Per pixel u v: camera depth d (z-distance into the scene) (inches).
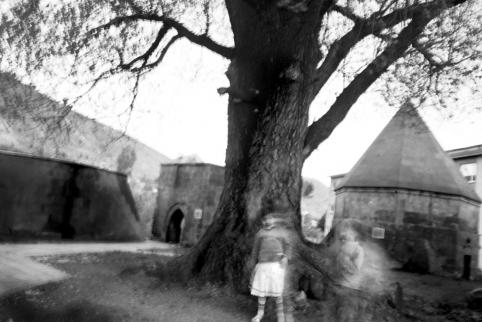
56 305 226.2
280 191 304.8
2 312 205.3
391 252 794.2
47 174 653.9
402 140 908.6
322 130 345.1
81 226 693.3
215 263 296.4
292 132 310.3
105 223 750.5
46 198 645.3
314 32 294.8
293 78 300.2
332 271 267.1
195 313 229.8
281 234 225.5
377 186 836.0
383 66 351.9
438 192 810.8
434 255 790.5
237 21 316.8
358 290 255.8
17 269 324.8
